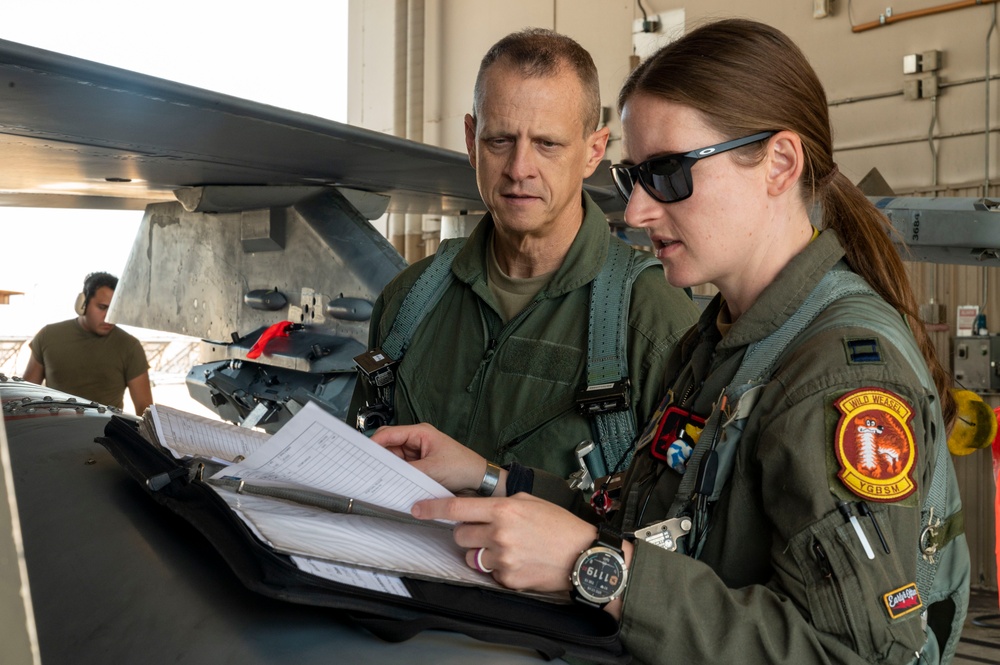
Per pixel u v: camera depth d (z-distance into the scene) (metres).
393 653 0.68
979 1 5.44
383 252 3.30
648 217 0.87
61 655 0.73
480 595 0.76
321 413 0.72
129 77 2.10
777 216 0.87
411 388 1.68
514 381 1.58
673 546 0.83
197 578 0.78
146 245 3.95
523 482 1.16
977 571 5.41
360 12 8.66
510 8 7.62
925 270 5.71
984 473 5.38
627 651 0.75
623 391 1.46
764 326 0.85
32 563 0.87
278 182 3.39
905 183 5.80
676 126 0.83
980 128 5.51
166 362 12.91
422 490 0.81
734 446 0.81
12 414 1.40
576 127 1.48
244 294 3.57
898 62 5.80
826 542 0.71
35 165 3.13
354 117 8.73
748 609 0.73
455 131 8.02
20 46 1.89
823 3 6.02
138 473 0.90
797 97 0.85
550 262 1.59
